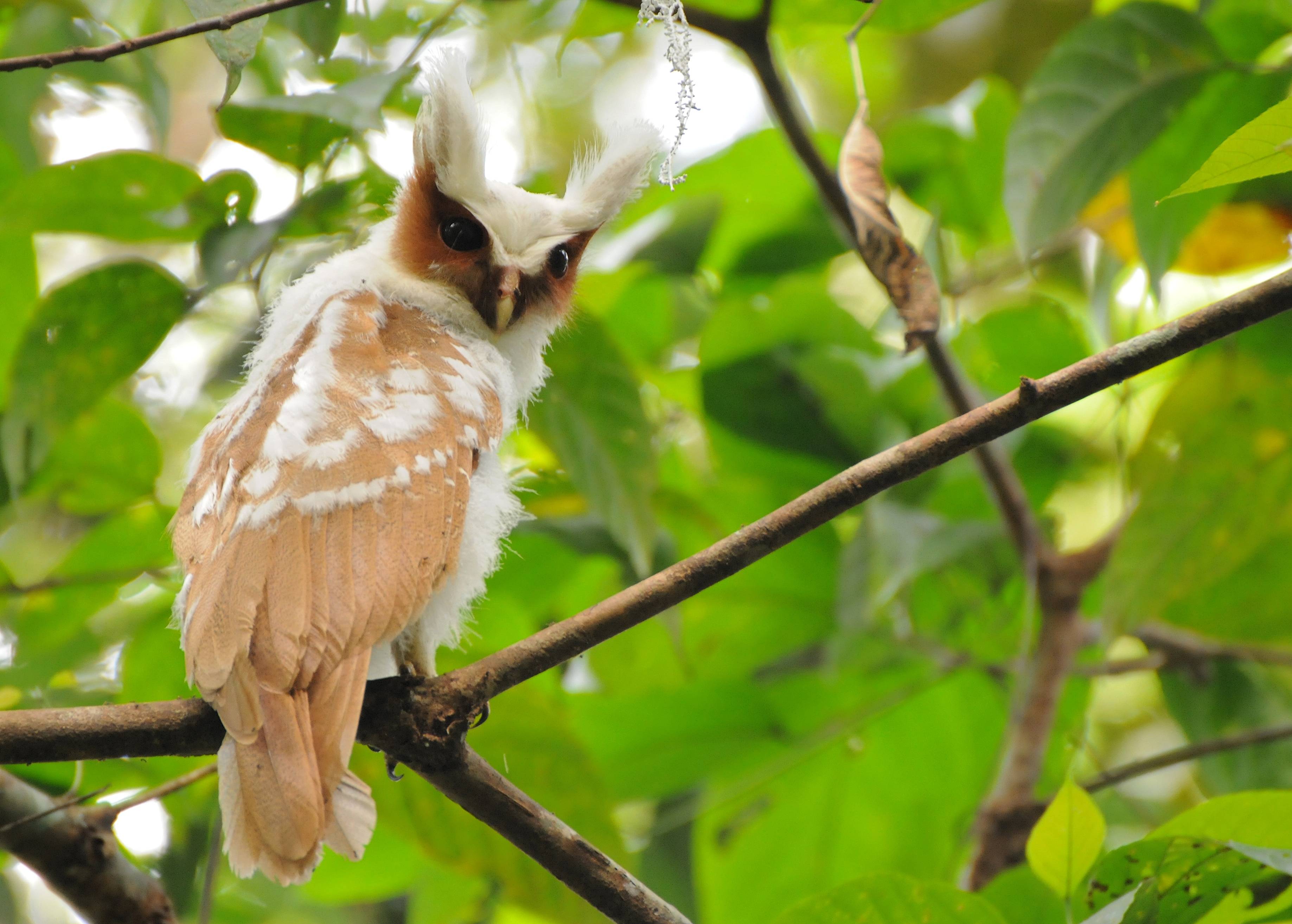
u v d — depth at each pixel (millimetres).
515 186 9648
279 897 13258
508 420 7801
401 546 6355
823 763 11703
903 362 11312
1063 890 6355
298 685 5863
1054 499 14195
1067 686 11742
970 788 11695
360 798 6191
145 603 11570
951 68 17766
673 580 6480
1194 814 6281
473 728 8797
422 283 8586
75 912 7930
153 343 8664
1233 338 10000
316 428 6617
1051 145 9773
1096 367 6348
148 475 10508
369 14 10375
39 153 13023
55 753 5953
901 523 10461
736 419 11484
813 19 10602
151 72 11805
